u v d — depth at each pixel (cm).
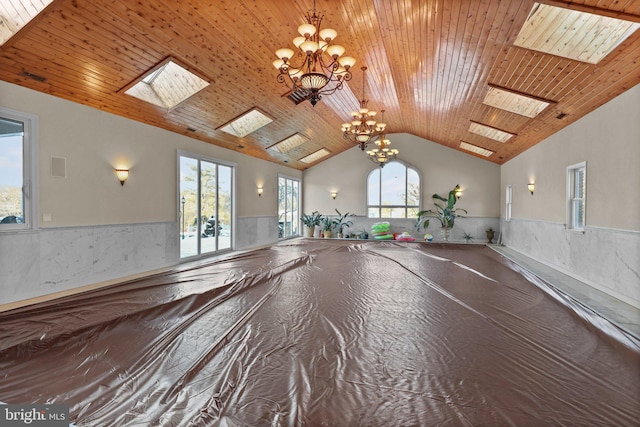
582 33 371
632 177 410
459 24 398
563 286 503
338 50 372
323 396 134
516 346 182
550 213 671
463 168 1091
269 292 290
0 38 360
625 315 366
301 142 983
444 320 223
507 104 619
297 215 1230
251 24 438
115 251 540
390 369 156
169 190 653
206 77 529
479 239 1080
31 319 200
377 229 1075
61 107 460
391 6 395
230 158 845
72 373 148
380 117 935
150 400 130
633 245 405
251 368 157
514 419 119
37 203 432
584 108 501
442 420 119
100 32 388
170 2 381
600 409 125
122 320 205
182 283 298
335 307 250
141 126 589
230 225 859
